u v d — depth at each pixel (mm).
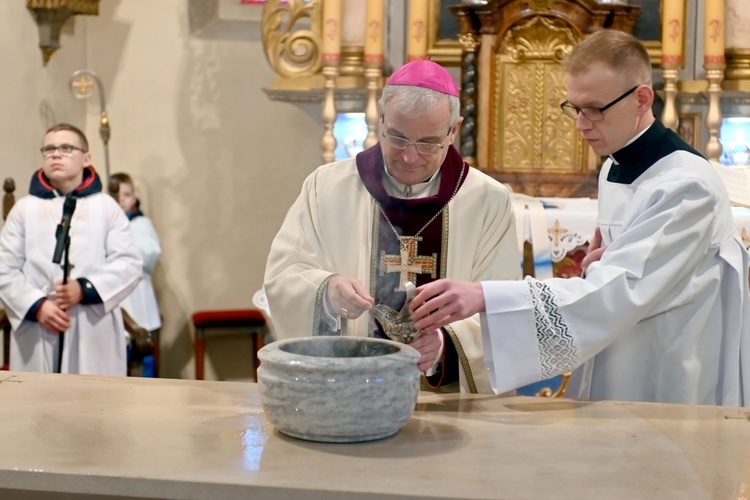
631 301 2307
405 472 1624
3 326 4707
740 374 2627
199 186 6973
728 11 5160
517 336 2250
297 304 2459
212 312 6676
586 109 2619
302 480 1566
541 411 2092
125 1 6910
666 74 5047
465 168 2754
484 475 1617
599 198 2797
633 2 5312
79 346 4664
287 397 1771
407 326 2299
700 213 2436
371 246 2693
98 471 1592
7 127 5902
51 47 6363
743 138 5293
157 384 2291
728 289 2590
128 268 4781
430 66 2418
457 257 2684
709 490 1559
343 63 5488
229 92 6922
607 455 1748
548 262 4551
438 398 2225
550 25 5105
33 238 4723
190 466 1630
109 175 6559
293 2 5535
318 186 2764
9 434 1813
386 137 2457
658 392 2568
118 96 6961
